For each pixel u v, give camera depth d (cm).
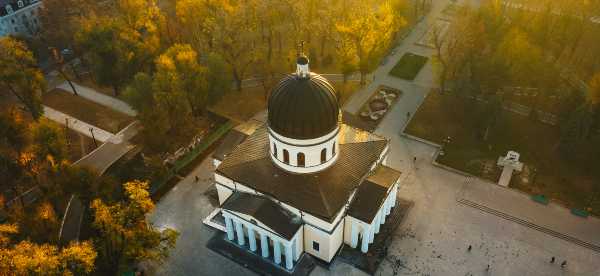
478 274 6341
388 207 6938
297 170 6219
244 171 6419
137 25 10225
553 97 9406
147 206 5794
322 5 10525
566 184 7650
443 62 9462
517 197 7456
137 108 8675
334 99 5884
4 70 8400
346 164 6438
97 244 5941
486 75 8819
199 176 7962
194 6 10175
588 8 11181
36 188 7806
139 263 6562
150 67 9969
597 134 8056
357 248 6669
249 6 9788
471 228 6981
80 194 6906
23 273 4706
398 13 10588
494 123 8325
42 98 10012
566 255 6588
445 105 9462
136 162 8125
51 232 6431
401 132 8806
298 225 5988
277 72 10512
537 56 9050
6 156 7425
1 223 7194
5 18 11112
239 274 6412
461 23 9800
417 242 6775
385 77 10450
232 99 9862
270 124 6009
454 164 8075
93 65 9656
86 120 9369
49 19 11144
